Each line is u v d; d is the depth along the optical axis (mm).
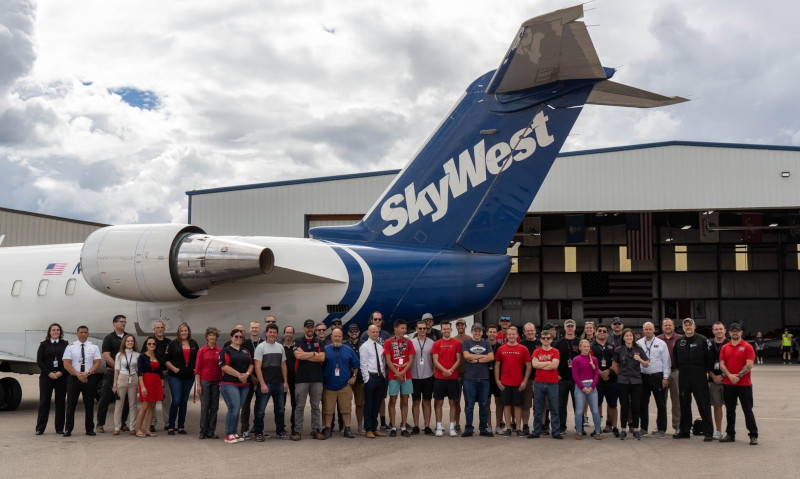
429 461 8570
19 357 13188
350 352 10531
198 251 11789
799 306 38531
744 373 9781
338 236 12555
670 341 10969
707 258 39438
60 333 11016
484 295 11617
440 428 10656
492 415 13047
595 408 10305
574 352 10883
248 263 11414
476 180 11719
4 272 14805
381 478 7598
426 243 12008
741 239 38750
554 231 40656
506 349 10719
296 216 27656
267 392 10156
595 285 40000
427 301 11789
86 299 13781
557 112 11266
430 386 10766
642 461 8555
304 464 8391
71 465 8352
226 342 12562
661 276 39656
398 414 13305
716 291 39188
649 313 39531
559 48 9680
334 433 10961
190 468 8164
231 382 10031
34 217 30859
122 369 10766
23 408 14297
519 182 11508
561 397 10914
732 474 7766
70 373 10617
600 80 10969
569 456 8906
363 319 12055
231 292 12539
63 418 10938
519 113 11461
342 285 12000
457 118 11867
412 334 13430
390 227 12258
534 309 40500
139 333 13258
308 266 11930
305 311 12133
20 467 8234
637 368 10461
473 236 11773
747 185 25859
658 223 39469
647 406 10648
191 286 11984
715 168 26031
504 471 7965
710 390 10430
